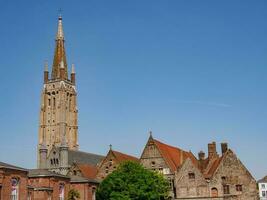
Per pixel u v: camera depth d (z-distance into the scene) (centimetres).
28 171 9600
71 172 13850
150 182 10406
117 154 13750
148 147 12794
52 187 10131
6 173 8762
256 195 11550
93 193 11375
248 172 11719
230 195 11650
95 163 17638
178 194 11938
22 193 9206
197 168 11988
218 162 12275
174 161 12975
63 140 18125
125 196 10081
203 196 11756
